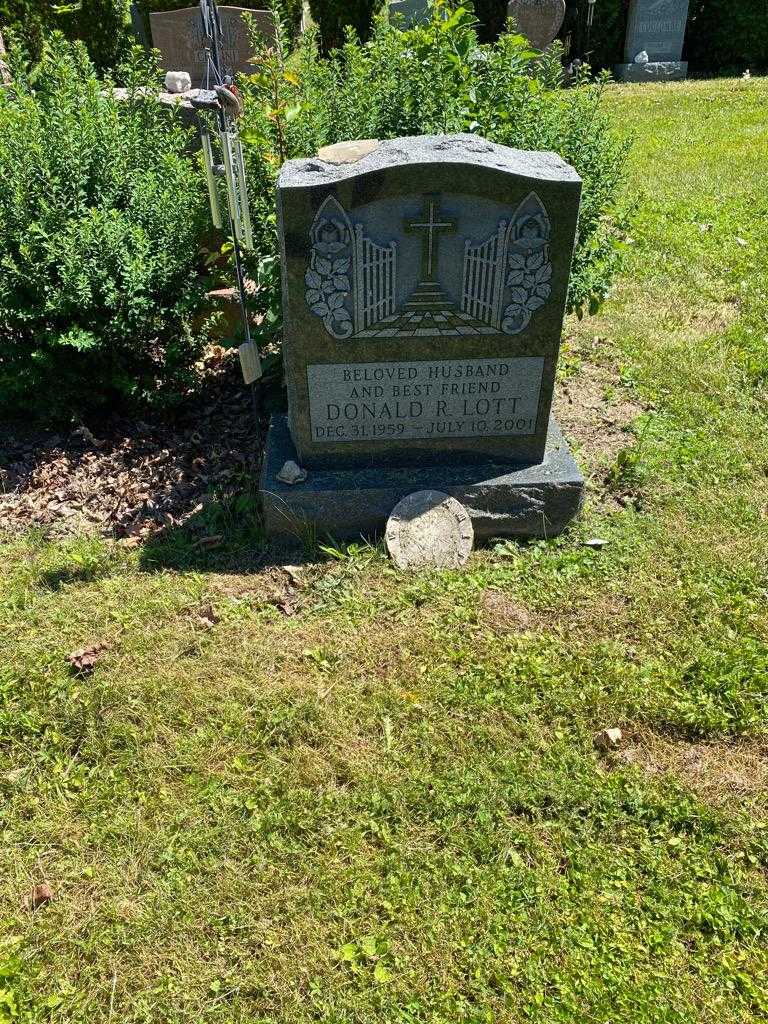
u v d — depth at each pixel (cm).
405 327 411
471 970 271
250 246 432
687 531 446
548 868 297
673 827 312
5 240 480
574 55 1597
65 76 583
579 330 653
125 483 485
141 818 313
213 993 266
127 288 483
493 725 346
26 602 404
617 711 352
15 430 528
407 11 1115
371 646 382
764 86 1423
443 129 498
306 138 495
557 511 442
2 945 277
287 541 443
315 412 430
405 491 433
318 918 284
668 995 263
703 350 614
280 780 325
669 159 1047
